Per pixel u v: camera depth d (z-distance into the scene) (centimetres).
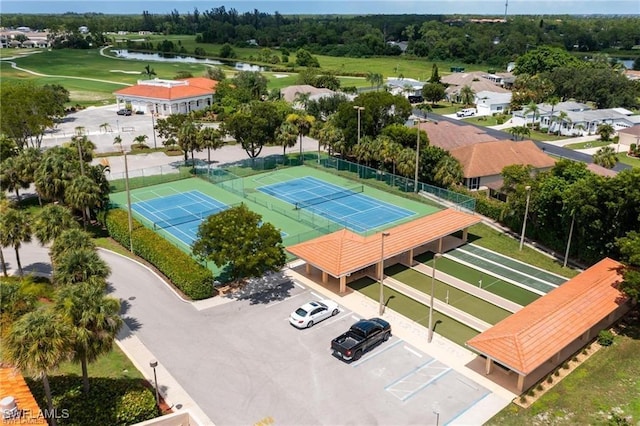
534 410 2906
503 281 4481
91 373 3153
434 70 15638
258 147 8394
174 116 8194
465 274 4600
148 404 2791
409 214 6009
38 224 4175
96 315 2603
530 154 7375
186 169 7788
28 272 4562
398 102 7912
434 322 3816
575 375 3225
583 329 3331
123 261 4816
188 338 3562
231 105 12300
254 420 2817
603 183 4381
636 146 9431
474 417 2850
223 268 4625
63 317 2552
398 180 6944
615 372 3262
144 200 6500
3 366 2858
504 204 5838
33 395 2833
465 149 7288
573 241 4916
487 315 3922
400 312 3944
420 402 2959
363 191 6869
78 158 6006
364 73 19300
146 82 13288
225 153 8962
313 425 2784
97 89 15575
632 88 13950
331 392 3033
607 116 11506
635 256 3544
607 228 4484
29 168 5922
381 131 7725
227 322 3766
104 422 2667
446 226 5006
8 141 7119
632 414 2888
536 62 17288
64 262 3394
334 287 4316
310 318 3700
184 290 4122
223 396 2997
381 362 3319
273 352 3406
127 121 11462
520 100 13662
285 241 5056
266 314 3878
